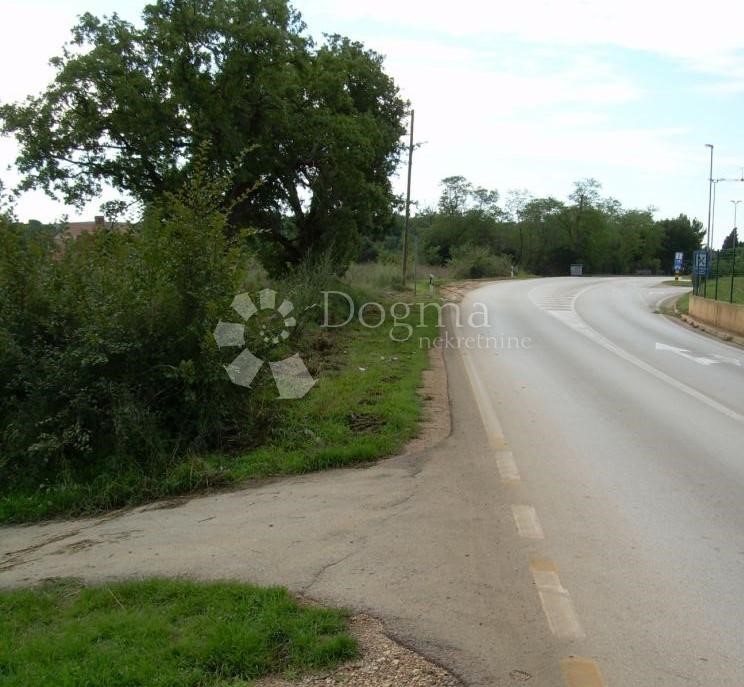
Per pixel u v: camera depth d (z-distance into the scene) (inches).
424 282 1593.3
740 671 133.6
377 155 1019.9
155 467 281.0
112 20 726.5
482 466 273.9
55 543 220.5
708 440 314.8
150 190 784.3
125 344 299.3
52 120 728.3
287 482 265.4
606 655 139.0
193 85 705.0
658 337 740.0
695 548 192.4
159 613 156.6
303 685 129.3
